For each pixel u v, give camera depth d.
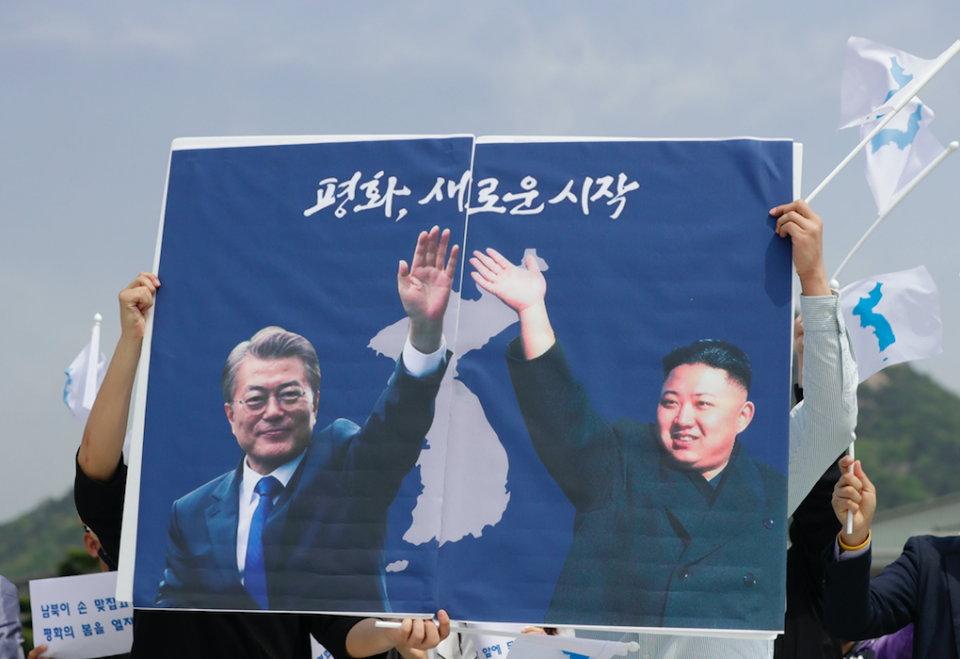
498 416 4.80
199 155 5.30
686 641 5.12
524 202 4.98
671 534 4.60
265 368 5.03
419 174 5.09
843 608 4.83
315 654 6.07
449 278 4.96
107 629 6.11
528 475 4.73
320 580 4.79
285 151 5.23
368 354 4.95
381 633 4.82
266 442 4.95
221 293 5.13
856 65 5.58
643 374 4.74
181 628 5.18
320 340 5.01
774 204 4.81
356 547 4.79
